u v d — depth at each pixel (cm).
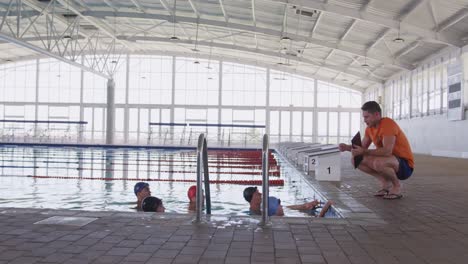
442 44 1678
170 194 703
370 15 1419
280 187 800
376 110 469
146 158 1584
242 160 1512
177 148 2280
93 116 2973
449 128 1655
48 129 2794
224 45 2353
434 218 376
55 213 374
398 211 413
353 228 331
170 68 2980
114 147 2336
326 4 1398
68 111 2980
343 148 485
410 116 2134
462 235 312
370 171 508
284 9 1612
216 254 258
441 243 288
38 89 2981
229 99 2970
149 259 247
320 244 283
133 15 1870
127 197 667
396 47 1852
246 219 359
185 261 244
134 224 335
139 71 2983
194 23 1959
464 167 1059
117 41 2569
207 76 2977
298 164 1014
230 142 2872
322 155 714
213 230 319
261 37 2155
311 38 1912
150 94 2980
